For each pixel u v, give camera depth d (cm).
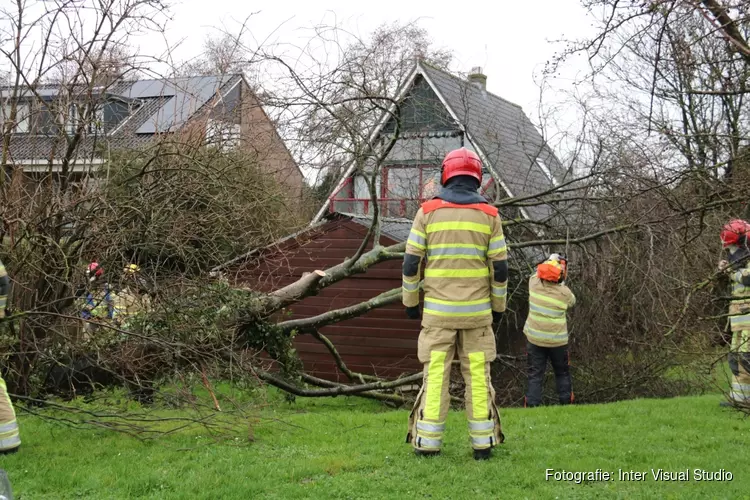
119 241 753
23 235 715
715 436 599
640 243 966
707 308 788
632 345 1050
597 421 672
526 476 460
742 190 686
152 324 736
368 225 1233
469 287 496
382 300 1005
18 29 735
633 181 930
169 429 621
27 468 493
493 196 1195
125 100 954
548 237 1105
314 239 1255
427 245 505
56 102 766
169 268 826
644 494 428
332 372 1236
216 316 816
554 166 1216
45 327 692
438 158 1207
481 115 1462
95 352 726
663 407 757
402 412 746
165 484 458
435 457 501
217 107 934
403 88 1062
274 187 949
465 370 508
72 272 738
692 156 898
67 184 773
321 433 606
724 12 504
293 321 1000
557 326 904
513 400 1119
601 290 1045
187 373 739
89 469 489
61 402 729
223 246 902
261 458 519
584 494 430
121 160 803
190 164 809
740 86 608
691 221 841
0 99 766
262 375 903
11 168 779
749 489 439
